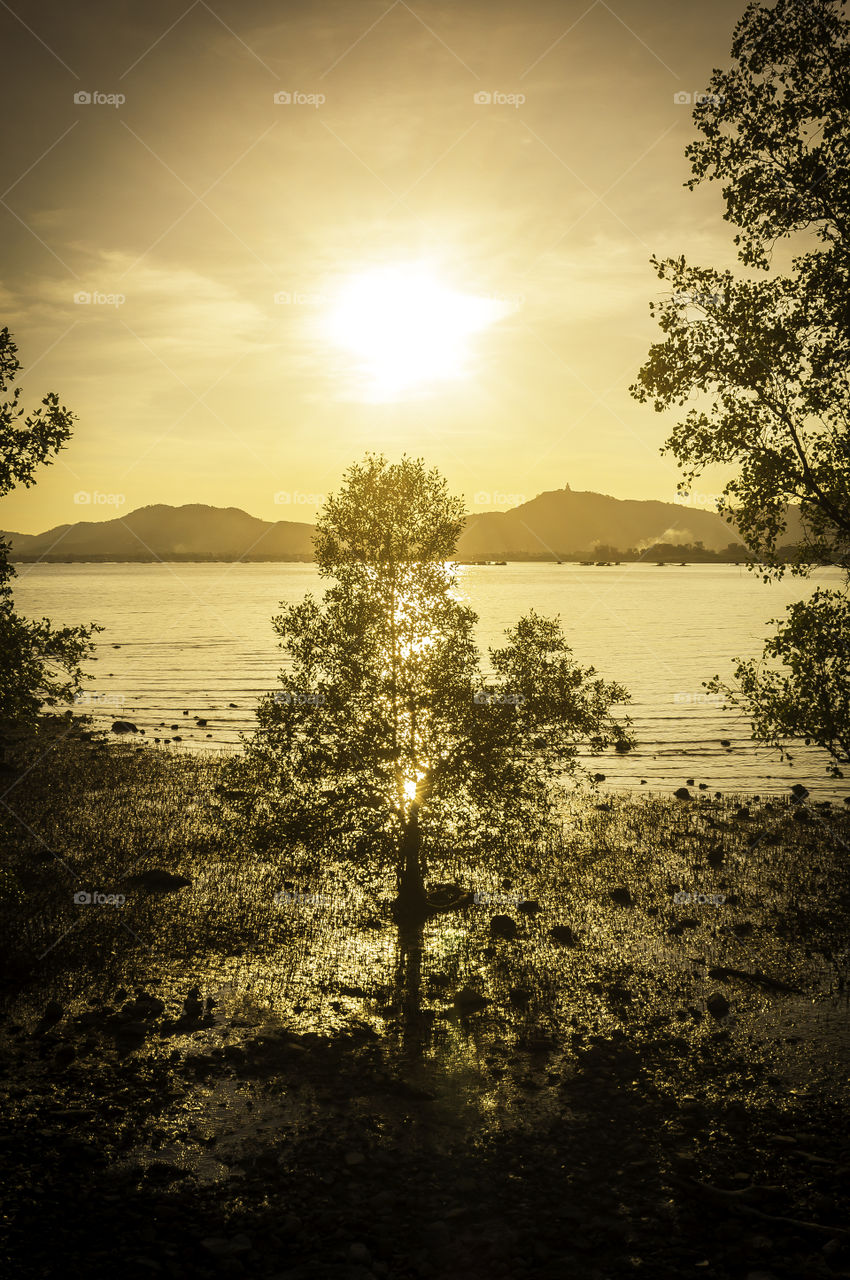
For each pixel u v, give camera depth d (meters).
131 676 75.38
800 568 16.14
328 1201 10.61
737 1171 11.40
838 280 14.43
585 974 19.09
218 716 56.41
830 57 13.73
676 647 98.75
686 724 55.22
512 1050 15.38
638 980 18.77
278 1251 9.56
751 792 38.03
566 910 23.36
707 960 19.88
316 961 19.73
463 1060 14.96
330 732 22.98
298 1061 14.73
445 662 22.75
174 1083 13.79
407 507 23.19
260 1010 17.00
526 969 19.38
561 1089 13.91
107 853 27.17
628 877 26.28
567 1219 10.34
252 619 144.88
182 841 28.72
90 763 41.03
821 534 16.17
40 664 17.42
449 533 23.03
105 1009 16.61
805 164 14.21
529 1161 11.70
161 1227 9.91
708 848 29.28
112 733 50.16
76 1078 13.78
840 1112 13.06
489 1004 17.50
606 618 149.50
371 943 20.92
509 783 23.05
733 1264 9.34
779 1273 9.13
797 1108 13.22
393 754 22.19
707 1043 15.71
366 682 22.75
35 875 24.62
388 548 22.78
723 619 147.12
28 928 20.59
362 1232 10.00
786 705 16.33
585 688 23.69
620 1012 17.12
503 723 22.58
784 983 18.50
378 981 18.66
